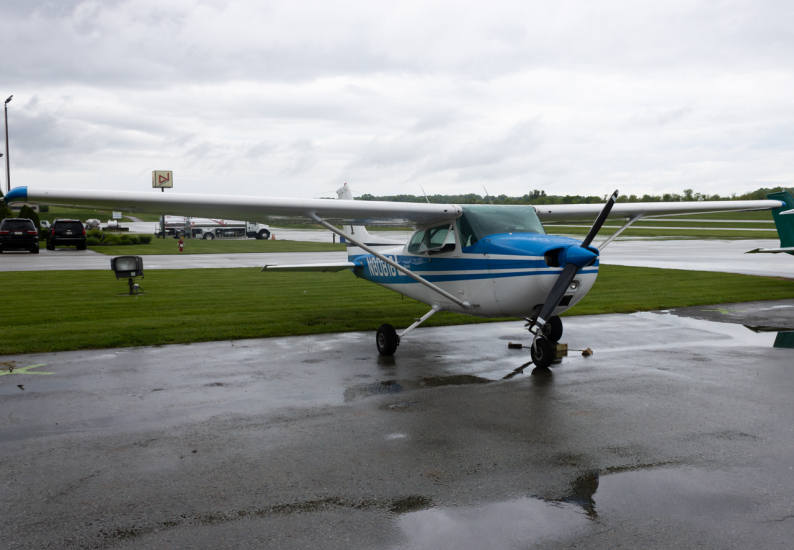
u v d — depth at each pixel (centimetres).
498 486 373
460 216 807
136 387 625
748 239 4353
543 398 579
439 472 397
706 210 1160
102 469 405
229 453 434
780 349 812
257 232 5247
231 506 348
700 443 447
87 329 942
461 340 908
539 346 705
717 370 691
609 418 513
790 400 563
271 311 1172
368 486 375
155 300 1316
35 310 1151
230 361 753
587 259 657
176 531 319
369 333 962
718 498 353
